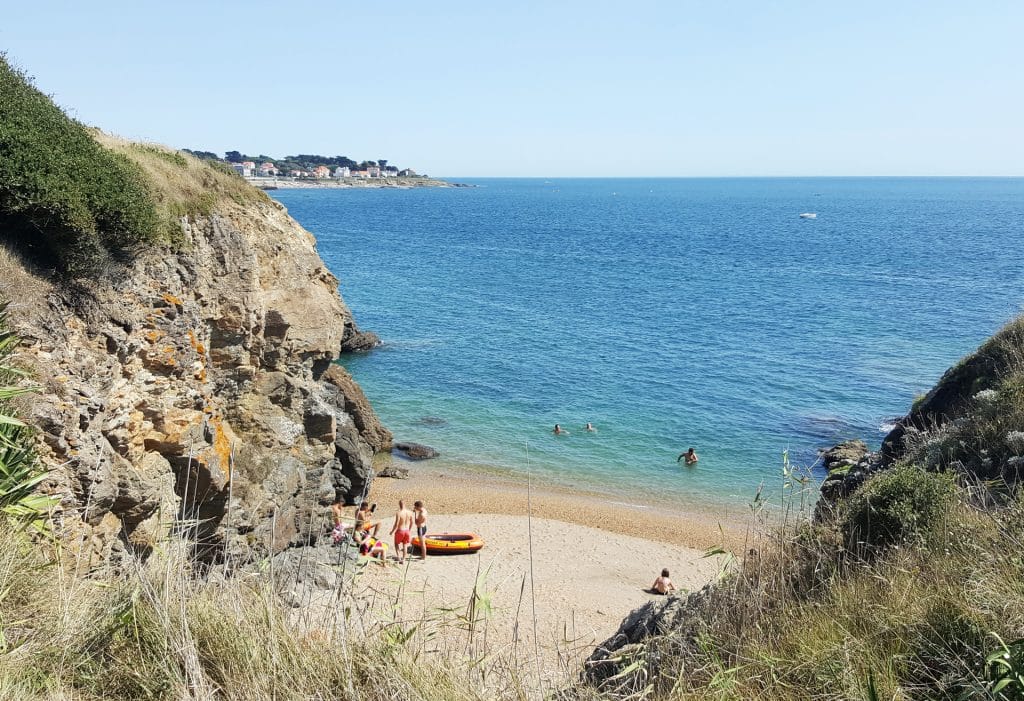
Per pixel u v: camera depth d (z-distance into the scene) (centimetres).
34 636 502
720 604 709
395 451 3366
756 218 19638
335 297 2108
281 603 591
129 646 513
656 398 4175
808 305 6962
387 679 479
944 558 669
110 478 1164
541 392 4284
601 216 19988
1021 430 1033
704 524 2669
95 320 1259
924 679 519
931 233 14612
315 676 491
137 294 1399
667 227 16450
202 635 520
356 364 4803
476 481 3056
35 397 988
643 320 6322
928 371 4666
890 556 721
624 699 561
